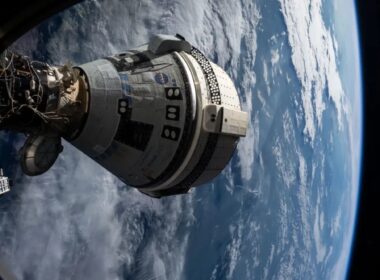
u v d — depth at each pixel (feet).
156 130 55.93
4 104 41.52
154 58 59.41
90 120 52.54
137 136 55.26
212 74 61.67
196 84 59.00
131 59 58.13
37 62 48.60
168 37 61.11
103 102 53.01
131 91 55.01
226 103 60.90
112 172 61.46
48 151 50.62
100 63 56.24
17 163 152.05
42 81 46.75
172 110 56.49
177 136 56.80
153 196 66.03
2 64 40.40
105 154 56.59
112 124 53.78
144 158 56.75
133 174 59.31
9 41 21.84
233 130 58.54
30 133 48.62
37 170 50.47
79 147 56.08
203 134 57.72
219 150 60.44
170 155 57.57
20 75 43.68
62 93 49.03
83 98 52.34
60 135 51.83
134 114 54.70
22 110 44.29
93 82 53.16
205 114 56.80
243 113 59.98
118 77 54.90
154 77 56.95
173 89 57.11
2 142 146.61
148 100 55.42
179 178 60.85
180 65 59.41
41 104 46.39
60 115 49.26
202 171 61.46
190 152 58.13
